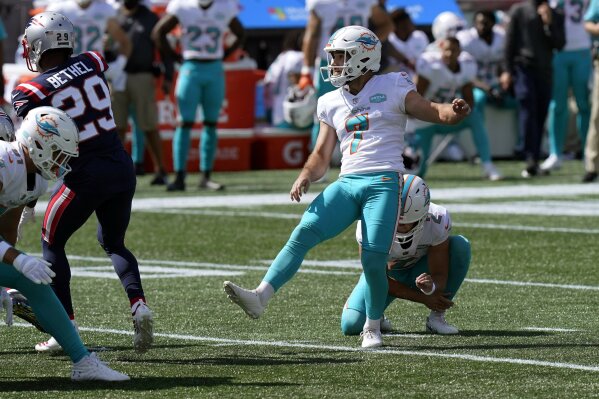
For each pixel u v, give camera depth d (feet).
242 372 71.41
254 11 267.39
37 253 128.06
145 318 75.41
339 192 79.87
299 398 64.54
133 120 215.92
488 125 252.21
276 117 244.83
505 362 73.67
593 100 195.83
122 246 80.48
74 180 78.54
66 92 78.43
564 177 211.41
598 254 122.83
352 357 75.77
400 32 228.43
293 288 104.06
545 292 101.35
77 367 69.10
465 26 237.45
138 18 195.72
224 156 237.25
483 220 150.30
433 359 74.90
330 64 80.02
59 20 79.51
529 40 207.41
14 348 80.28
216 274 112.16
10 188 67.72
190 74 186.39
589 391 65.82
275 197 180.04
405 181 80.28
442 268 84.28
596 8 188.14
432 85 191.11
